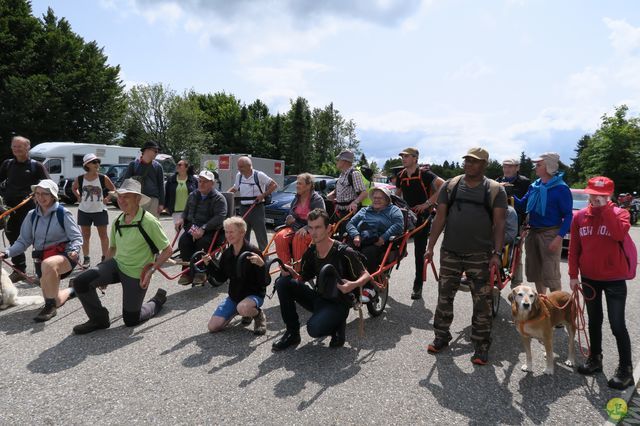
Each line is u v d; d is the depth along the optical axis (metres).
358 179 6.14
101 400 3.06
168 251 4.53
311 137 55.28
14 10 27.80
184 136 41.06
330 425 2.84
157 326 4.56
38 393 3.13
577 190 11.88
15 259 6.12
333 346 4.15
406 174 6.11
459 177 4.06
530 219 4.98
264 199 6.93
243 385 3.34
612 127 38.84
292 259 5.51
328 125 56.75
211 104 57.69
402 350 4.16
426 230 5.89
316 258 4.16
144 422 2.81
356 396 3.23
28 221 4.95
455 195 3.96
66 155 18.91
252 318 4.73
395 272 7.70
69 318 4.67
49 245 4.93
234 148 55.12
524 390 3.42
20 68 27.70
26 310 4.90
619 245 3.52
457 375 3.64
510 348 4.32
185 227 6.29
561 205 4.65
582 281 3.75
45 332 4.28
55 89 28.59
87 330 4.28
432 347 4.09
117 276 4.42
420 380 3.53
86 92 30.27
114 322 4.65
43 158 18.38
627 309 5.82
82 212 6.82
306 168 54.31
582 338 4.68
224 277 4.69
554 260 4.72
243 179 6.99
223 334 4.40
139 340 4.16
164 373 3.49
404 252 5.41
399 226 5.09
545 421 2.98
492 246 3.89
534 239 4.93
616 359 4.12
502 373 3.71
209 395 3.17
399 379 3.53
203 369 3.59
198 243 5.95
